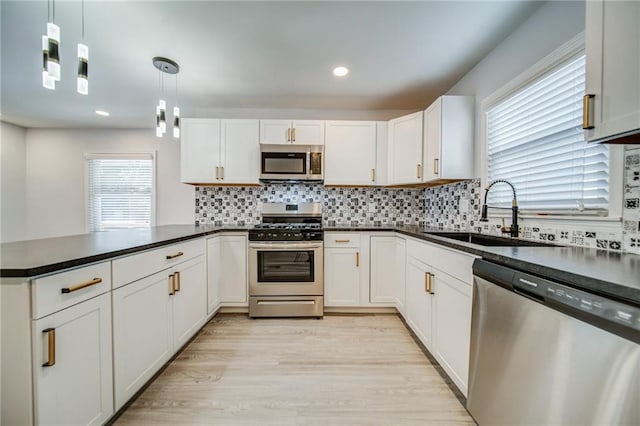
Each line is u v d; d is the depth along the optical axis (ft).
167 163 13.50
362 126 9.69
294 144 9.43
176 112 7.04
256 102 9.92
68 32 5.89
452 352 4.93
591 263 3.07
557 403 2.69
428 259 6.04
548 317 2.83
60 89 8.80
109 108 10.62
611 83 2.99
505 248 4.21
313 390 5.11
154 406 4.66
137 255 4.58
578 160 4.55
